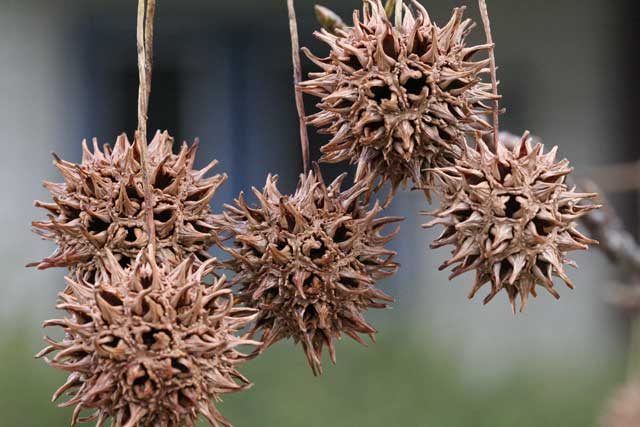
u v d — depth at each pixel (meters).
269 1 15.73
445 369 13.61
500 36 16.69
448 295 16.12
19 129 15.57
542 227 4.51
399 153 4.52
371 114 4.52
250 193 16.27
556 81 16.94
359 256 4.70
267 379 12.76
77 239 4.61
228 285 4.68
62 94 15.76
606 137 16.97
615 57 16.81
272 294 4.66
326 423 12.40
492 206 4.48
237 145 16.17
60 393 4.27
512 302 4.58
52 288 14.64
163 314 4.15
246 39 16.08
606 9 16.72
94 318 4.17
